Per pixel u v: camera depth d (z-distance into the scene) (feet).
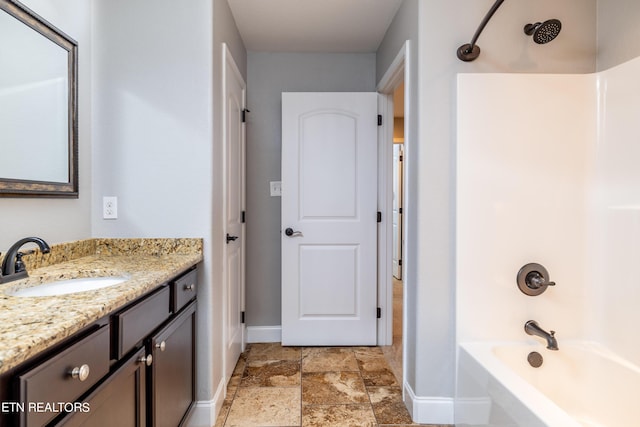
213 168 5.24
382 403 5.80
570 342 5.18
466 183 5.18
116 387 2.93
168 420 4.01
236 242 7.07
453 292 5.28
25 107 3.86
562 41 5.30
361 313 8.07
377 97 7.95
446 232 5.27
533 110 5.19
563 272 5.26
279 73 8.26
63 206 4.52
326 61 8.29
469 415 4.80
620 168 4.88
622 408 4.55
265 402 5.81
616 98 4.93
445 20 5.20
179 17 5.12
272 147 8.28
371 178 7.98
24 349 1.84
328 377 6.65
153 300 3.61
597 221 5.18
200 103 5.13
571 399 4.88
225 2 5.99
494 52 5.24
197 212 5.15
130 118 5.10
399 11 6.33
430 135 5.23
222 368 5.82
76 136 4.64
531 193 5.21
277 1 6.20
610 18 5.11
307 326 8.07
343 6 6.36
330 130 7.93
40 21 4.02
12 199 3.76
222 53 5.73
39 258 4.05
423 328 5.29
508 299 5.24
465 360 4.94
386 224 8.06
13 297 2.78
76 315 2.35
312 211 7.98
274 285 8.38
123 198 5.11
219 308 5.65
